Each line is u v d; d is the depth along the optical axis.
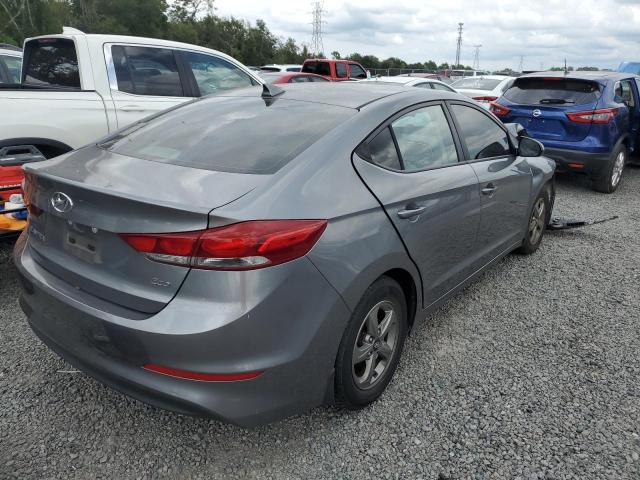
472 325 3.71
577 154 7.32
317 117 2.76
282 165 2.34
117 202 2.09
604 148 7.34
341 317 2.33
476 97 11.50
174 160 2.49
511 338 3.53
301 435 2.58
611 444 2.54
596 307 4.02
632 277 4.61
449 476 2.33
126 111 5.02
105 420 2.65
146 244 2.04
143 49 5.35
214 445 2.51
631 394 2.93
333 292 2.26
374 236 2.47
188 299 2.02
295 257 2.11
